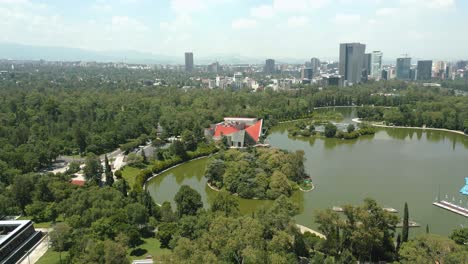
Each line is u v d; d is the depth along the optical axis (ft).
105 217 654.53
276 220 601.62
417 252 520.42
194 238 604.49
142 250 612.70
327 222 591.37
